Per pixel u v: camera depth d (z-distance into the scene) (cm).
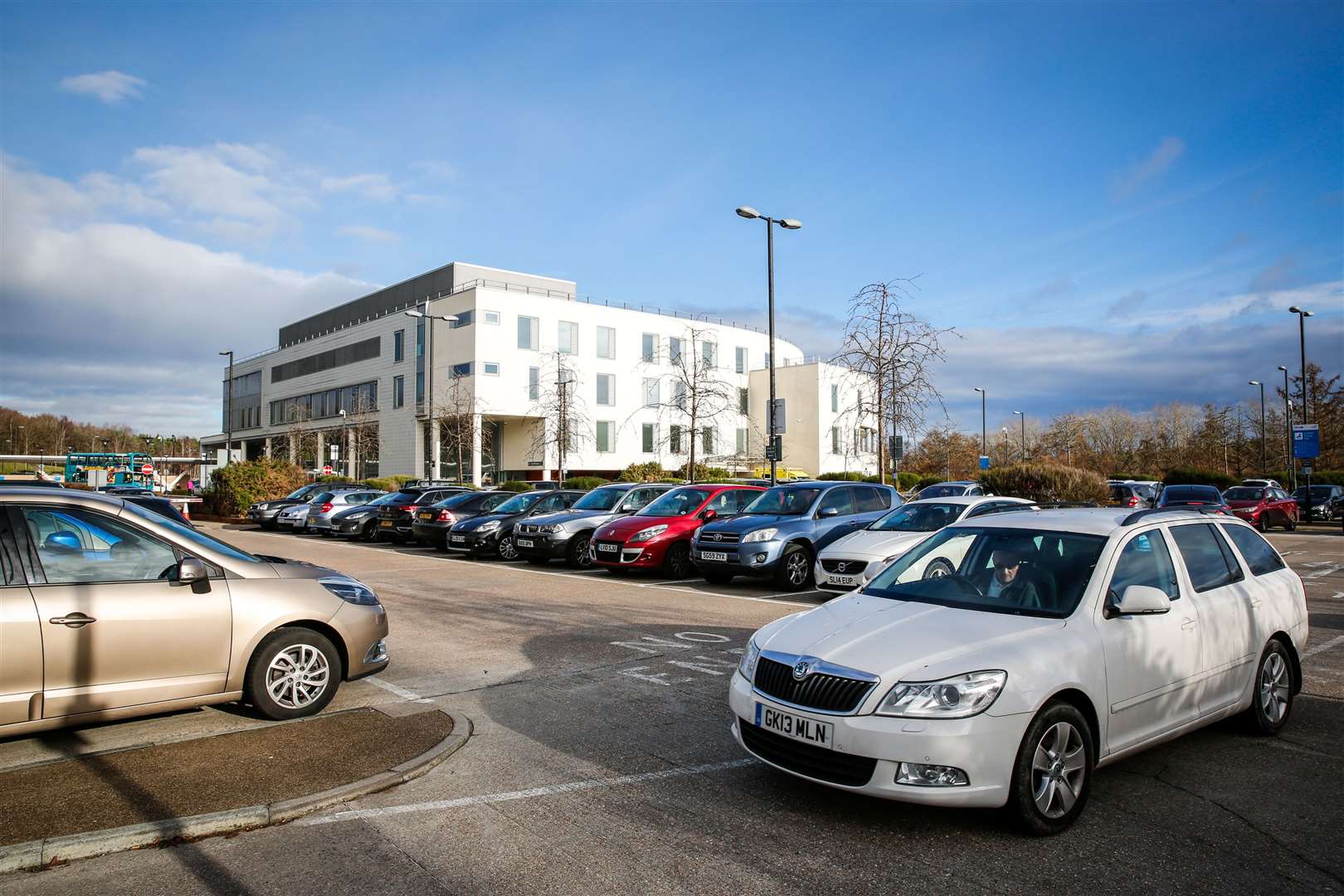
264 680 560
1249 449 5031
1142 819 414
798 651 431
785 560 1203
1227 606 512
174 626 521
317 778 461
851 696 395
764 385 5616
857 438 3181
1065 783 400
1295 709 605
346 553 1948
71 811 414
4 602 471
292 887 352
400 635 890
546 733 557
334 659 594
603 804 439
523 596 1188
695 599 1148
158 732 549
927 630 429
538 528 1567
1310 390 4522
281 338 7244
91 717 495
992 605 461
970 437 5741
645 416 5166
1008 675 390
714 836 398
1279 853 377
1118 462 5534
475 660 775
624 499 1645
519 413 4659
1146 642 448
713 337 5488
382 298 5888
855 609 481
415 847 389
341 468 5572
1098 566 462
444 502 1973
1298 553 1820
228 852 385
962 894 341
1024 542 504
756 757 436
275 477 3322
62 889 350
